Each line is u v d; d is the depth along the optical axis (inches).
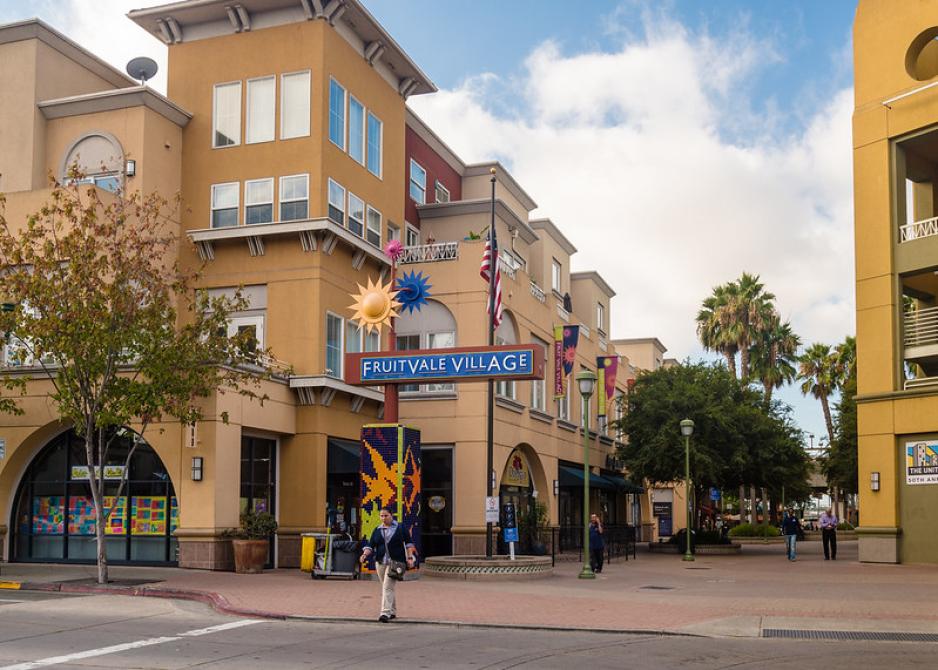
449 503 1239.5
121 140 1106.7
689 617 628.4
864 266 1211.9
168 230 1134.4
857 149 1237.7
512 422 1334.9
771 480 1711.4
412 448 953.5
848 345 2375.7
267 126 1147.9
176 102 1181.7
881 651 506.3
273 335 1112.2
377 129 1284.4
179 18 1176.2
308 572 949.8
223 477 948.6
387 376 956.0
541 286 1651.1
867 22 1247.5
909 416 1139.3
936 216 1331.2
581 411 1720.0
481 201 1430.9
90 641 516.7
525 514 1290.6
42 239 999.6
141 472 993.5
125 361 829.2
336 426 1133.7
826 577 978.1
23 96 1120.8
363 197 1227.2
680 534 1642.5
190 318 1131.3
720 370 1802.4
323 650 489.1
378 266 1253.7
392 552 602.2
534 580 938.1
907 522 1140.5
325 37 1146.7
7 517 1026.7
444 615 627.8
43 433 1019.9
